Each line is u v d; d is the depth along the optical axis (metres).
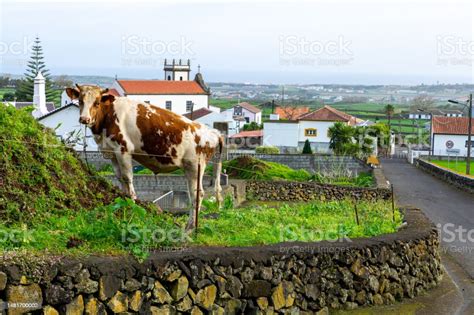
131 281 10.93
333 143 82.44
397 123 160.88
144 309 11.08
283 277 13.05
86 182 15.13
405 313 14.58
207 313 11.87
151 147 14.75
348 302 14.32
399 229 17.88
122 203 13.34
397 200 38.72
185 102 115.12
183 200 26.69
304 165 61.09
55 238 11.64
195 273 11.70
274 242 13.91
